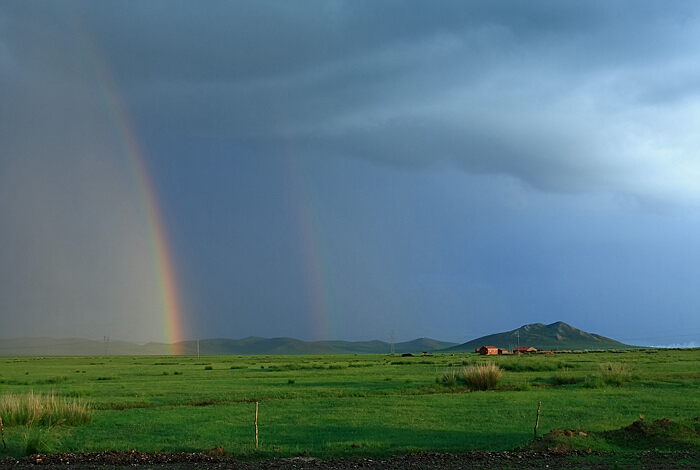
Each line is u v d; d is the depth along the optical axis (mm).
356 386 50562
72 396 44188
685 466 19719
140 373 81000
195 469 19828
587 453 21688
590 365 80500
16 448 23703
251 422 29891
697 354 150500
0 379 64375
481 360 112250
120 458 21375
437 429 27250
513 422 28906
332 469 19578
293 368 89750
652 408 33625
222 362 142125
